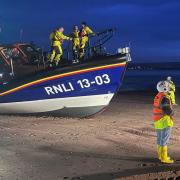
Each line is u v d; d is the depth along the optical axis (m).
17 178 7.66
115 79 15.30
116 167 8.48
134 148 10.41
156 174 8.03
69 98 15.30
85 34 16.06
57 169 8.28
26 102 15.45
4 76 16.34
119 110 19.19
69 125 13.88
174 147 10.74
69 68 15.02
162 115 9.04
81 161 8.95
